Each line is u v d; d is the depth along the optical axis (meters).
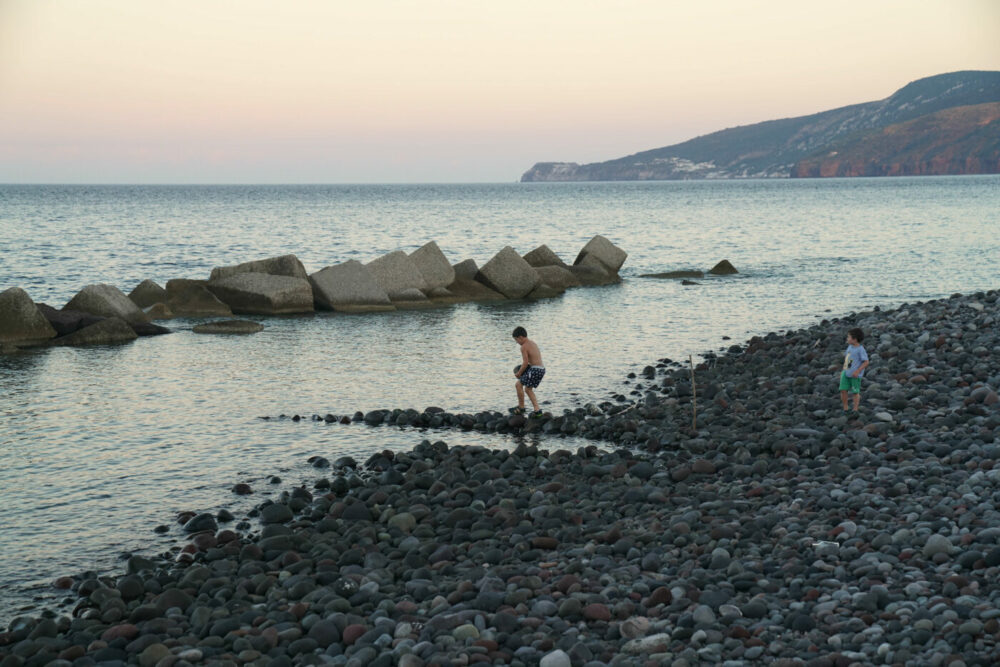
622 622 6.73
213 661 6.54
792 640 6.23
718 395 16.09
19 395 17.75
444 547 8.98
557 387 18.33
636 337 24.58
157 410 16.55
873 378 16.39
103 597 8.35
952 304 25.78
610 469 11.89
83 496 11.78
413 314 29.48
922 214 90.31
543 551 8.85
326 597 7.77
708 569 7.86
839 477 10.52
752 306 30.69
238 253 52.41
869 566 7.33
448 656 6.35
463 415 15.71
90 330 24.05
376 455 13.25
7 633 7.63
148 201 161.12
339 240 63.88
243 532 10.42
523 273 33.44
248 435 14.88
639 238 65.31
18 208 117.88
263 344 23.80
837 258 47.53
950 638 5.85
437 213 114.00
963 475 9.77
